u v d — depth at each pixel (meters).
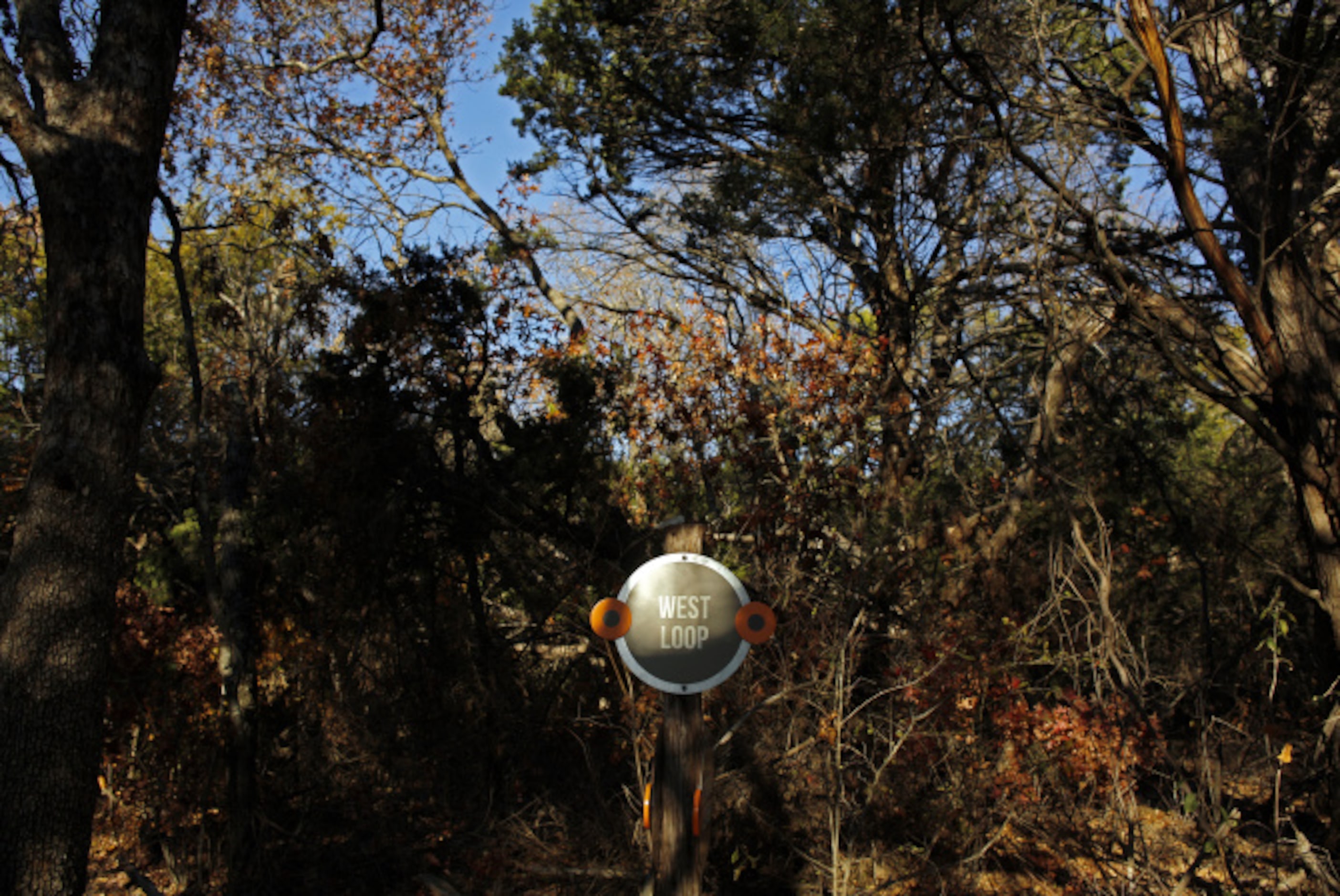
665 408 11.45
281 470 10.38
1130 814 6.76
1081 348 7.58
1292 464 7.51
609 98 13.23
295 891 7.87
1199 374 7.92
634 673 4.17
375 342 10.23
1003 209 8.89
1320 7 7.86
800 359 11.22
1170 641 10.55
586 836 7.93
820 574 9.67
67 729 4.96
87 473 5.15
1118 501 9.65
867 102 9.80
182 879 8.69
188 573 10.24
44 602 4.97
